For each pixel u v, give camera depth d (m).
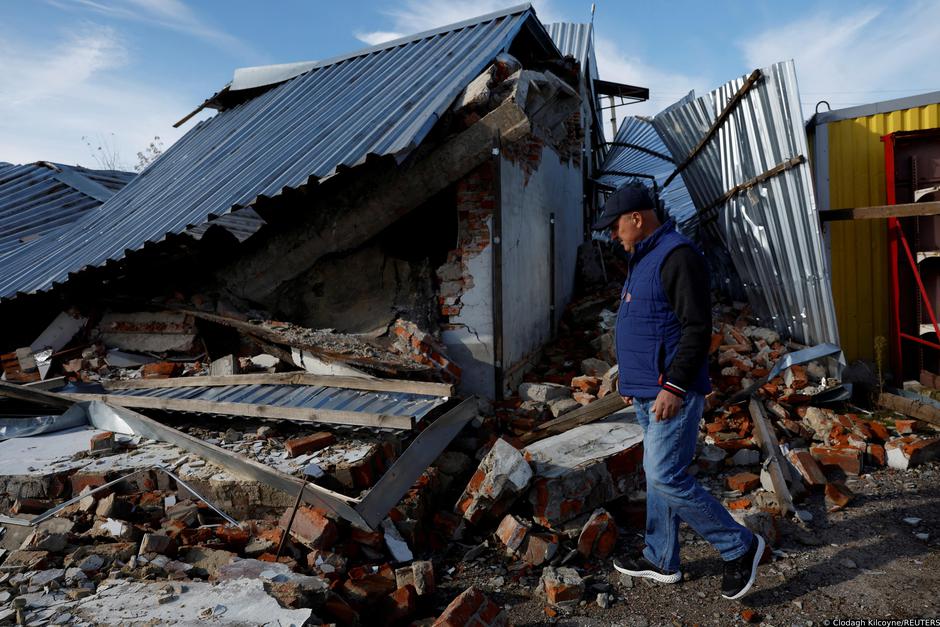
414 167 4.91
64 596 2.22
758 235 6.09
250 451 3.39
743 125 5.90
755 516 3.09
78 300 5.75
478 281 5.16
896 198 5.68
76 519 2.97
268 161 5.78
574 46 14.01
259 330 4.86
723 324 6.17
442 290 5.28
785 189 5.36
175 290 5.58
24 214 8.88
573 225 8.91
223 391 4.16
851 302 6.05
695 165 7.41
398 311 5.28
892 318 5.79
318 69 7.95
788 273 5.69
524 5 6.66
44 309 6.12
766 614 2.55
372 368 4.23
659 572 2.79
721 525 2.52
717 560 2.98
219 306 5.39
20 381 5.20
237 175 5.86
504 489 3.18
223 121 8.17
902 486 3.75
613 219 2.62
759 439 4.20
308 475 3.04
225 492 3.16
